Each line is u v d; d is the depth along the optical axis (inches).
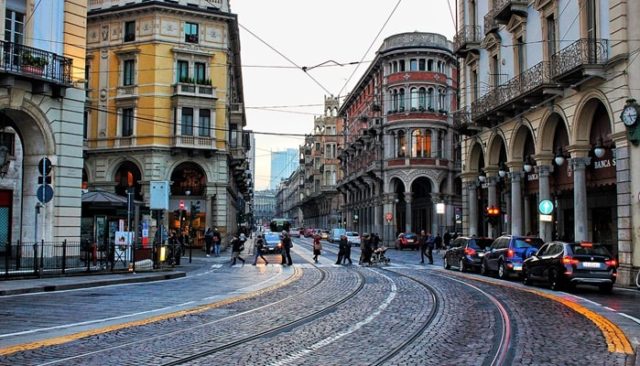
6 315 498.0
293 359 334.0
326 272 1048.2
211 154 1872.5
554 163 1063.6
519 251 896.9
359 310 544.4
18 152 1119.6
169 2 1835.6
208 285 799.7
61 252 947.3
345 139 3368.6
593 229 979.9
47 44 952.3
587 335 416.2
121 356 338.0
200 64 1897.1
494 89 1181.1
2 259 964.6
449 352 358.0
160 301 609.0
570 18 959.6
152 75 1829.5
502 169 1295.5
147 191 1807.3
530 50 1106.1
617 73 828.0
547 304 594.2
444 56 2311.8
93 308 547.8
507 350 363.9
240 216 3132.4
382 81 2418.8
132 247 992.9
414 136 2283.5
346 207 3341.5
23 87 912.3
